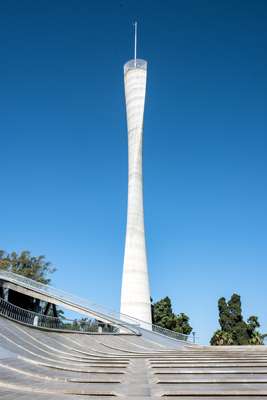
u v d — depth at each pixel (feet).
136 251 174.81
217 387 41.22
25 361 56.44
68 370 54.85
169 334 152.35
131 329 134.72
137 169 181.98
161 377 48.60
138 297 170.71
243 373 52.49
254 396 37.22
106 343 106.11
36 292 134.10
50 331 92.22
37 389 38.81
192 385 42.96
